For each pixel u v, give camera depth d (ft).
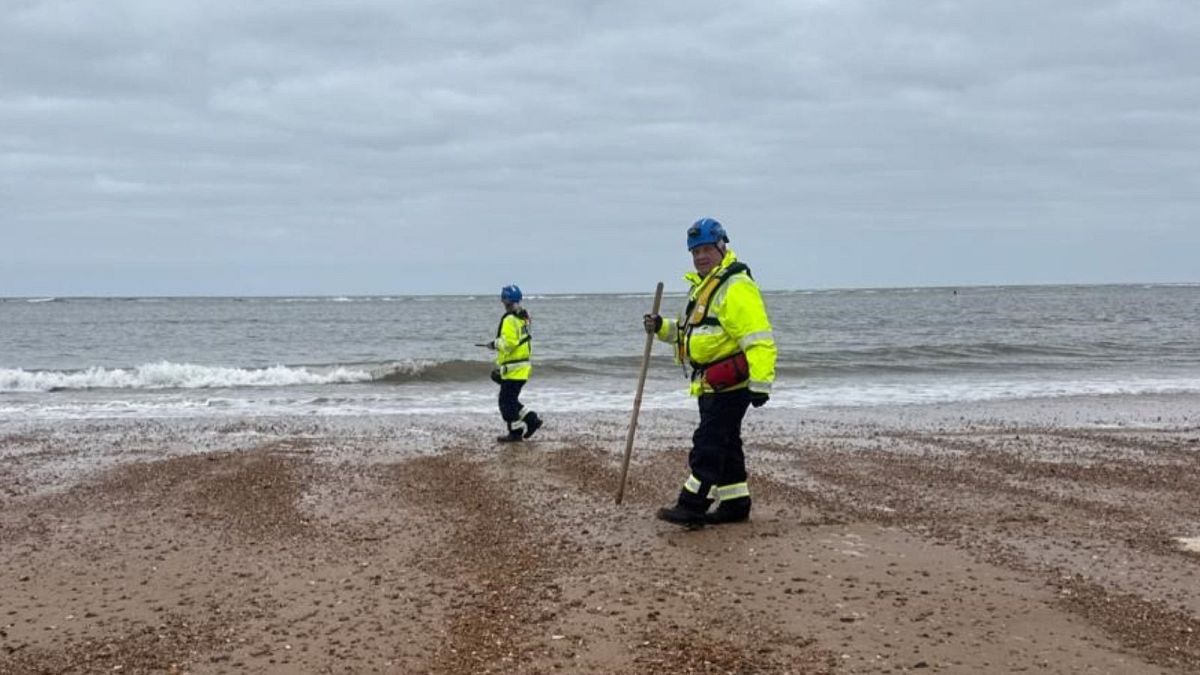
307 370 73.05
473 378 73.31
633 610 16.34
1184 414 49.88
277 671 13.96
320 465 31.91
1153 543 20.86
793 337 137.90
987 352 99.14
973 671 13.74
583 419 47.32
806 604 16.60
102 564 19.62
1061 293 593.83
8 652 14.79
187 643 15.12
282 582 18.30
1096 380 72.33
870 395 60.85
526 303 423.64
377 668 14.03
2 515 24.14
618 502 24.79
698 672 13.73
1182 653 14.44
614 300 489.26
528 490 27.12
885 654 14.37
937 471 30.40
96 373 70.23
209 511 24.59
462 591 17.58
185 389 65.41
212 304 411.54
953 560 19.31
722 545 20.38
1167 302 339.98
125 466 31.76
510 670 13.88
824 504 24.79
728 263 21.16
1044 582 17.88
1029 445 37.04
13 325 188.24
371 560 19.76
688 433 41.57
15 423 45.80
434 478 29.27
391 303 419.95
